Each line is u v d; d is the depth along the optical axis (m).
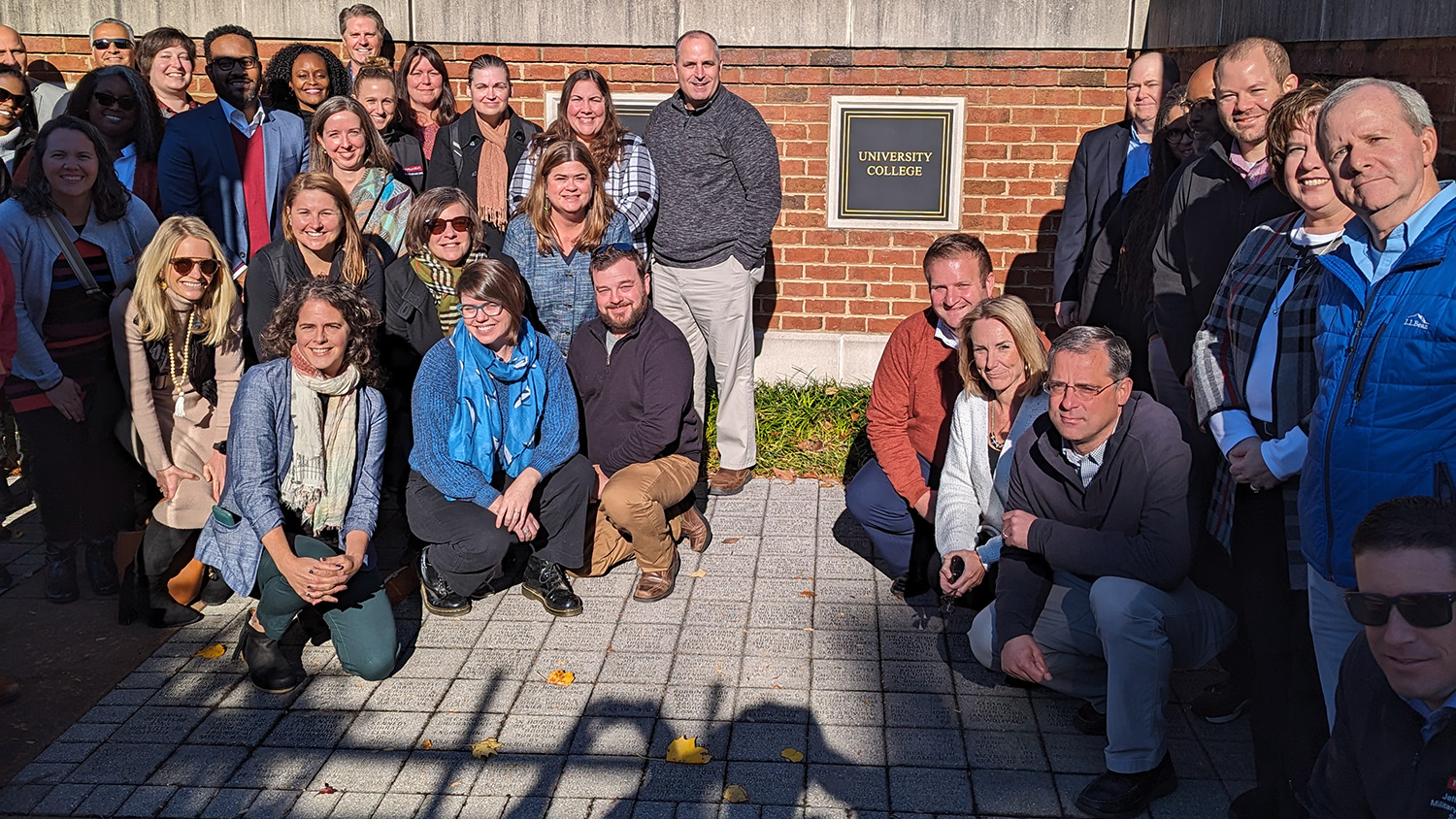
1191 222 4.18
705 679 4.27
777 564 5.25
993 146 7.05
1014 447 4.01
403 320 5.13
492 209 6.15
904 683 4.24
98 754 3.85
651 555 4.88
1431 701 2.25
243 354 4.86
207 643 4.59
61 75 7.31
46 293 4.68
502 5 7.05
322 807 3.56
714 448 6.62
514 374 4.69
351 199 5.45
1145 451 3.62
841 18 6.89
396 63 7.17
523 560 5.14
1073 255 5.88
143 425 4.59
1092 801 3.49
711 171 5.91
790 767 3.74
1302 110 3.10
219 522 4.22
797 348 7.34
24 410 4.75
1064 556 3.69
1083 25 6.77
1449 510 2.23
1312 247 3.21
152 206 5.99
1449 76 3.52
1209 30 5.65
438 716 4.05
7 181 5.62
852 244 7.25
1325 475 2.90
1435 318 2.65
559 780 3.68
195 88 7.32
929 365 4.68
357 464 4.37
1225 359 3.51
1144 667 3.49
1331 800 2.57
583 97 5.64
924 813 3.51
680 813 3.51
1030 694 4.17
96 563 5.01
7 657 4.48
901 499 4.83
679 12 6.97
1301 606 3.30
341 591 4.18
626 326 4.94
